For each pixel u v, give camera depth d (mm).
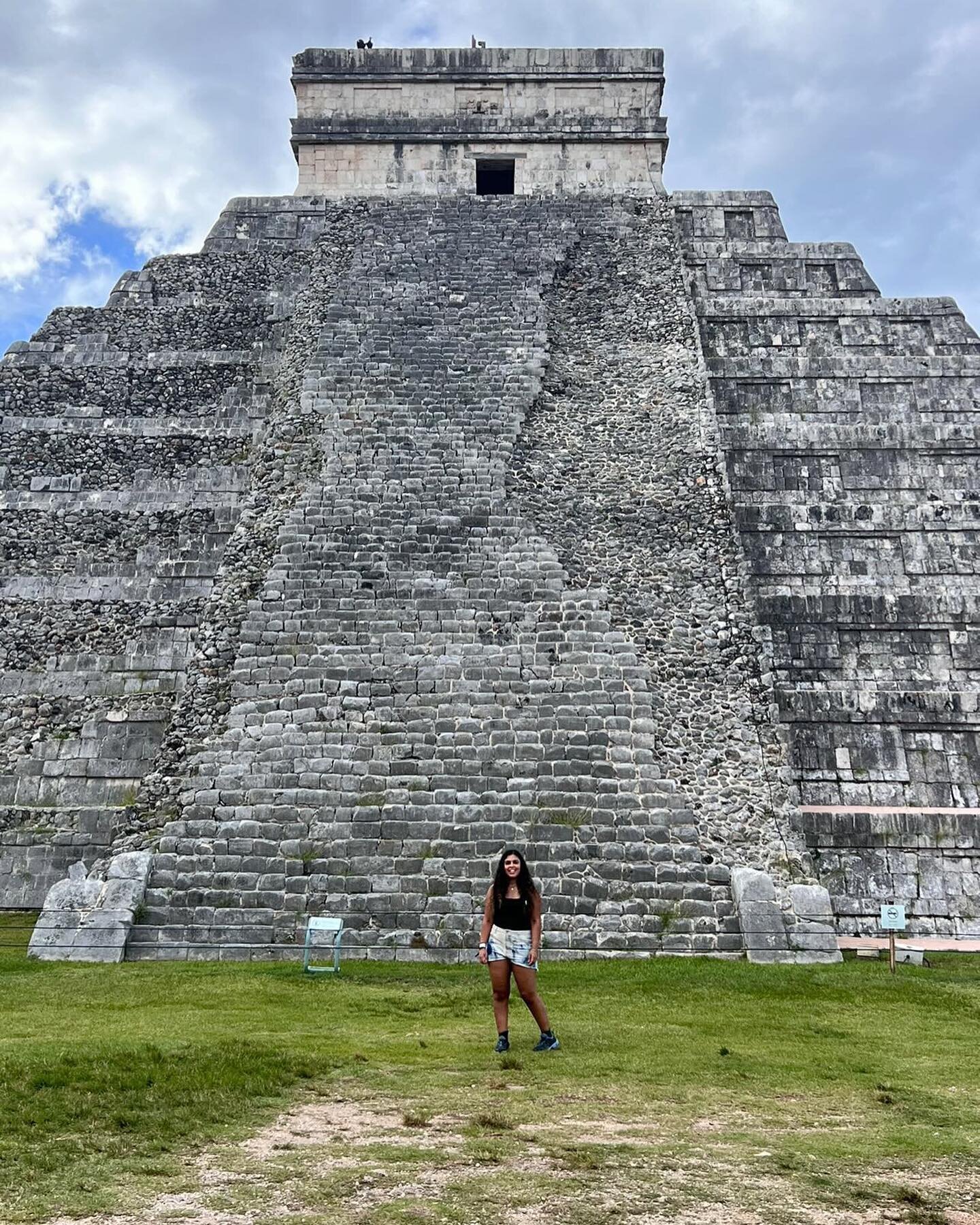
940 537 18734
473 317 20547
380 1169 4832
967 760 16531
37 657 17656
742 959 12172
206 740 14609
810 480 19406
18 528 19031
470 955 12250
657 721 14938
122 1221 4191
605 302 21391
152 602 18141
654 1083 6668
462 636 15562
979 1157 5180
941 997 10117
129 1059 6543
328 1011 8930
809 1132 5609
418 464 17812
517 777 13984
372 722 14570
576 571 16641
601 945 12422
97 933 12109
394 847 13273
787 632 17734
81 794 16422
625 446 18766
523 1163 4914
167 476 19531
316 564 16438
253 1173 4789
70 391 20578
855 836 15672
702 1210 4332
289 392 19547
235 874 13000
